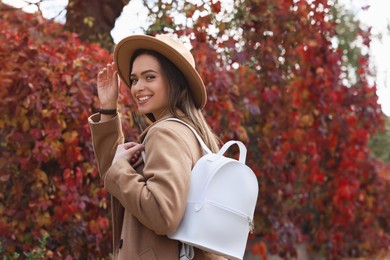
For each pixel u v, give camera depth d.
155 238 2.77
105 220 5.71
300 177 7.84
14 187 5.49
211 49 6.81
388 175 9.80
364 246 9.20
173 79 2.98
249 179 2.84
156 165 2.72
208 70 6.57
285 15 7.43
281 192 7.52
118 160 2.81
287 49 7.53
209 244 2.75
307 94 7.57
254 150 7.46
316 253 9.12
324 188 8.52
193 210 2.74
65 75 5.51
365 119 8.34
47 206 5.51
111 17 7.88
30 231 5.62
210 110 6.64
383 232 9.73
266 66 7.43
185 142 2.81
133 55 3.09
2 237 5.40
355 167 8.34
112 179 2.77
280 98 7.54
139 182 2.71
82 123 5.61
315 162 7.73
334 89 7.70
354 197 8.51
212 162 2.79
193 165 2.82
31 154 5.50
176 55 2.93
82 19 7.79
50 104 5.52
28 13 6.68
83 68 5.67
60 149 5.50
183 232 2.74
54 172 5.68
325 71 7.64
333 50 7.70
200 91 3.02
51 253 5.40
